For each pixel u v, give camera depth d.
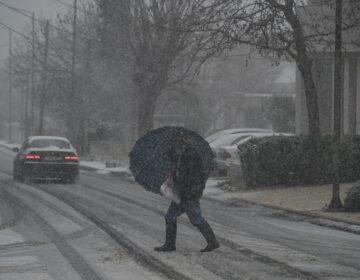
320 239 14.72
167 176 12.60
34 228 15.79
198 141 13.07
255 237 14.79
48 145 28.64
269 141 24.67
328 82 35.94
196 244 13.56
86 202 21.27
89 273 10.75
